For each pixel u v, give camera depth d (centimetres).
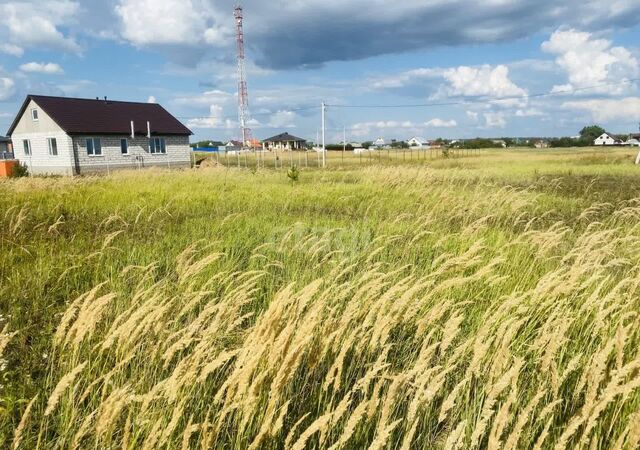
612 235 727
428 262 625
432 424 309
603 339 351
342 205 1241
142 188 1475
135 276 556
